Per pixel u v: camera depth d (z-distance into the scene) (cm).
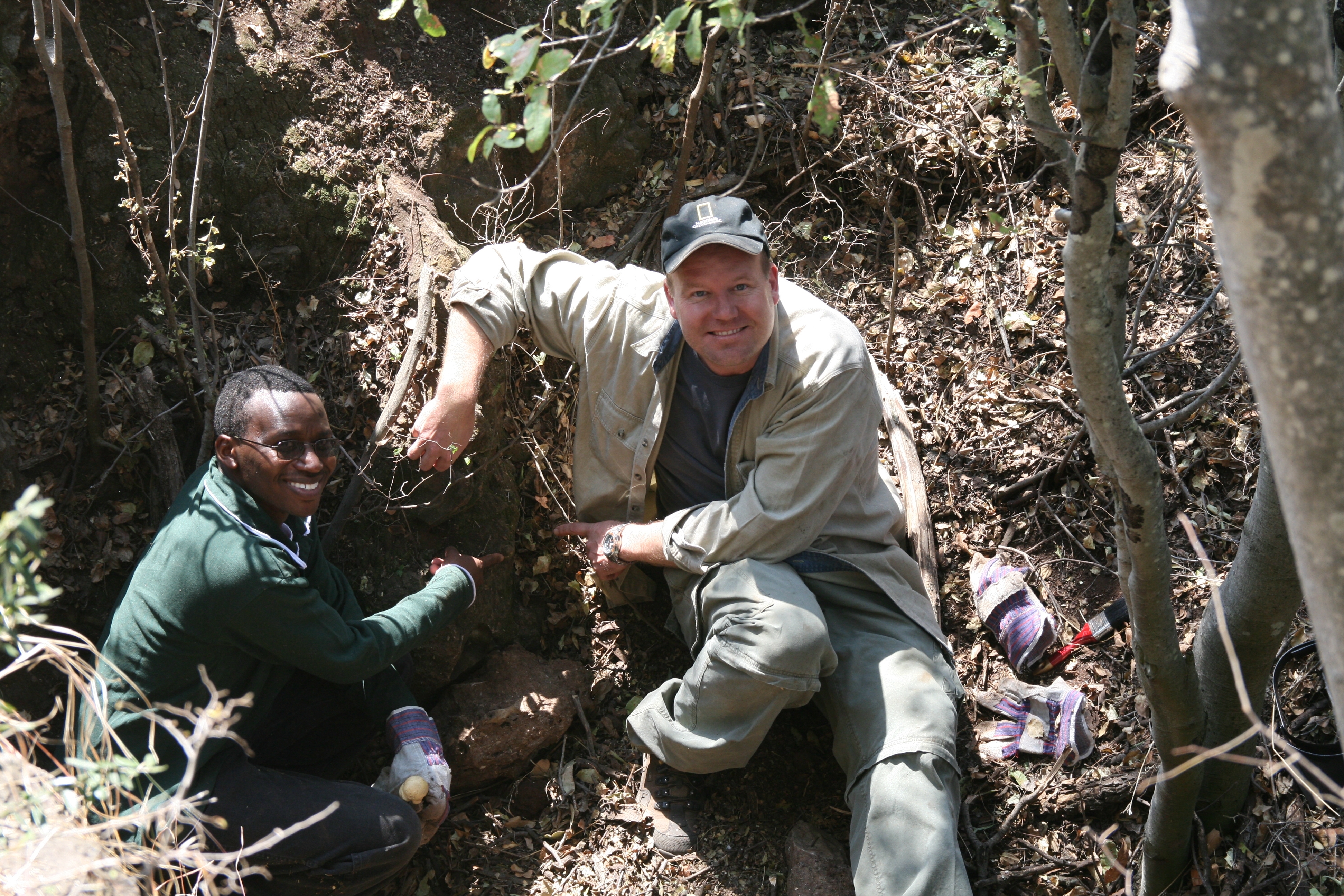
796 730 324
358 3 364
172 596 252
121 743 176
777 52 421
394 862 269
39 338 322
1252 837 286
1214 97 93
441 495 321
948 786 279
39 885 155
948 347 382
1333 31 208
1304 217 93
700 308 271
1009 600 331
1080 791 302
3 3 306
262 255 346
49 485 310
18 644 193
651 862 301
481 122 373
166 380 329
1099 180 158
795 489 286
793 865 295
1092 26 254
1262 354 100
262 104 347
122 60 332
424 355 328
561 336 313
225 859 182
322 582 283
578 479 330
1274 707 289
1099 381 180
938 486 361
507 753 309
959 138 392
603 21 163
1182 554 335
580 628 344
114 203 330
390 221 348
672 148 409
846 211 406
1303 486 103
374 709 292
